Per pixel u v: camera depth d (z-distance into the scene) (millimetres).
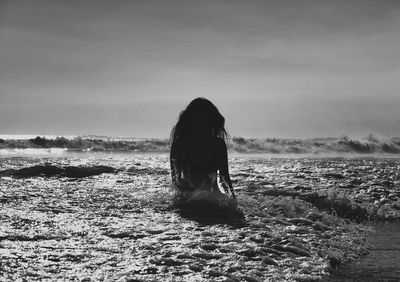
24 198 5559
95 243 3494
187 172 5844
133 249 3350
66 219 4367
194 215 4805
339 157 20578
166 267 2955
